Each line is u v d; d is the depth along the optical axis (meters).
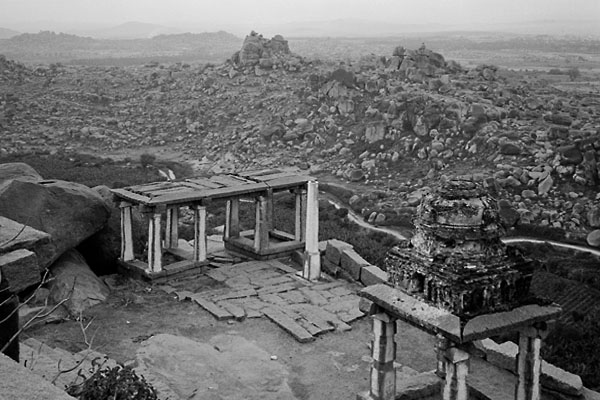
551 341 18.39
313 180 17.14
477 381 10.96
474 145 57.56
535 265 8.85
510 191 50.50
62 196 16.58
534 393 8.84
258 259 18.92
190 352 11.53
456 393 8.05
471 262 8.30
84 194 16.97
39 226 15.95
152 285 16.92
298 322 14.48
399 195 52.72
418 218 8.92
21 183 16.41
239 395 10.30
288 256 19.30
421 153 59.44
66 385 8.49
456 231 8.38
